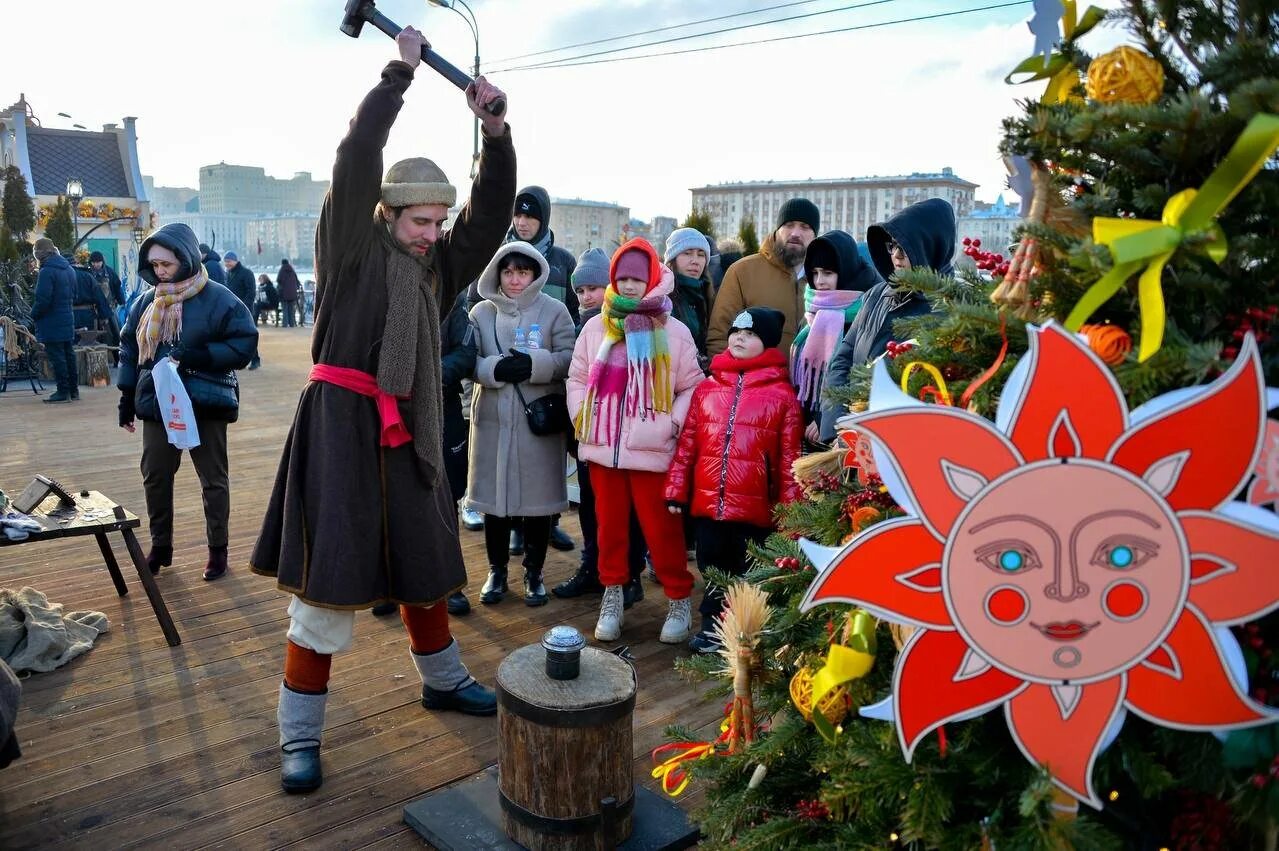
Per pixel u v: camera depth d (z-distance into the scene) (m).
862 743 1.27
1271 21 1.12
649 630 3.57
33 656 3.11
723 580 1.83
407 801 2.40
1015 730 1.10
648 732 2.78
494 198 2.47
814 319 3.25
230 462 6.46
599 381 3.33
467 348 3.57
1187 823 1.16
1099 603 1.06
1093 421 1.03
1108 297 1.04
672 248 4.08
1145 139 1.15
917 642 1.11
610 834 2.05
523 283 3.70
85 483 5.80
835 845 1.30
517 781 2.10
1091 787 1.09
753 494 3.11
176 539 4.59
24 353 10.09
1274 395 1.01
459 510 4.95
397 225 2.41
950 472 1.07
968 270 1.48
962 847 1.15
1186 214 1.00
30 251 12.12
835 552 1.12
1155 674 1.07
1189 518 1.04
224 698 2.96
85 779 2.48
